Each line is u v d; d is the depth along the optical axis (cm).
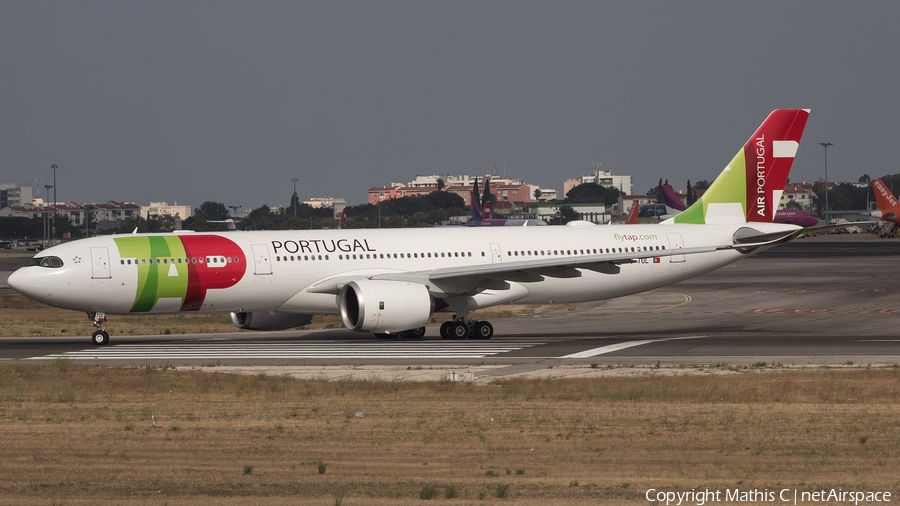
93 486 5459
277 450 6425
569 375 10188
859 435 6838
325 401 8519
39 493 5309
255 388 9250
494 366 11006
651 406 8138
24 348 13325
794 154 16400
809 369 10425
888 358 11262
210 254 13625
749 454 6272
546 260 14175
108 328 16588
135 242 13538
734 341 13350
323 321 17962
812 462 6028
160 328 16550
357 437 6869
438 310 14575
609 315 18650
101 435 6962
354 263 14200
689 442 6662
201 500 5159
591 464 5994
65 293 13138
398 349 12838
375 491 5331
